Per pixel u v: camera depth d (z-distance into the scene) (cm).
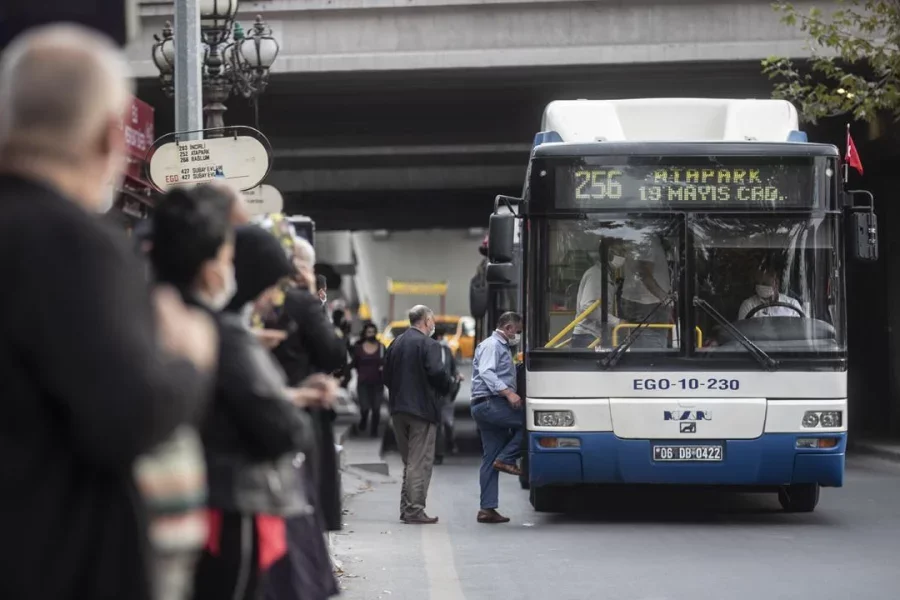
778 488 2595
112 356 489
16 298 490
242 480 827
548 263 2378
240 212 970
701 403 2330
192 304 802
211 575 835
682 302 2355
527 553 2103
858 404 5138
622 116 2592
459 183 6225
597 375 2347
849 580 1803
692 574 1864
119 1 730
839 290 2367
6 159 525
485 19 4175
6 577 495
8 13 727
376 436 4994
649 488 3106
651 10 4125
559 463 2348
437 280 14212
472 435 5541
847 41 3603
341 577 1867
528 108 5016
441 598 1691
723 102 2600
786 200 2375
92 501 515
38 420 498
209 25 2762
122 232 553
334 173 6266
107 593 514
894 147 4409
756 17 4103
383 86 4494
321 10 4175
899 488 3133
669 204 2377
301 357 1106
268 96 4681
